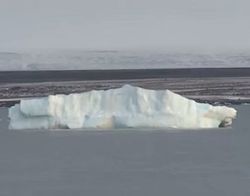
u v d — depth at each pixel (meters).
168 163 96.31
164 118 123.81
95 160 100.00
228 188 77.19
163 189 76.75
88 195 74.00
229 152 108.62
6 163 97.12
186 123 124.69
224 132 136.75
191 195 73.81
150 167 92.69
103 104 126.19
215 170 89.69
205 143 119.69
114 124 125.44
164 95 124.50
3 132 137.25
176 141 121.75
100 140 121.81
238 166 93.31
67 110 126.12
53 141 120.81
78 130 127.50
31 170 90.38
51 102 124.94
